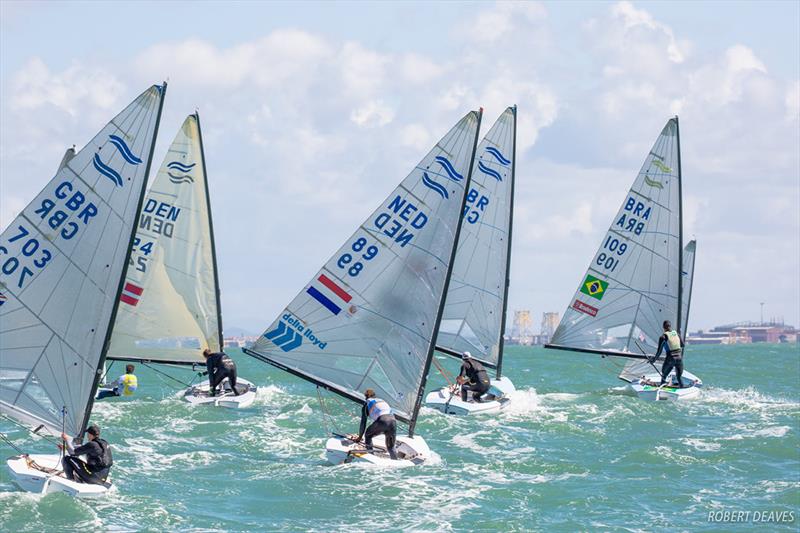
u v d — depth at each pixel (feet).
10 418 282.97
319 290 345.51
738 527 266.57
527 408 461.37
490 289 497.05
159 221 489.67
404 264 340.80
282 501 284.41
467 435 389.80
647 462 345.51
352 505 282.36
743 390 606.55
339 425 409.90
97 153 281.54
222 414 432.25
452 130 339.57
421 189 340.80
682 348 518.37
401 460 329.11
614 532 262.06
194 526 258.16
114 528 251.80
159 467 322.96
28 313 281.74
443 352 499.10
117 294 279.28
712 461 347.97
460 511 278.46
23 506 262.47
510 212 497.05
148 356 490.90
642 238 528.22
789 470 335.67
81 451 278.26
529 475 322.96
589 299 536.01
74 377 280.31
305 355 346.74
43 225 281.74
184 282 494.18
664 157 525.34
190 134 493.77
